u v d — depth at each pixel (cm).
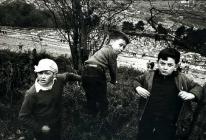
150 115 206
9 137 251
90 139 246
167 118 204
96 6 315
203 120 192
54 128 219
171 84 203
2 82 287
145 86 207
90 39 321
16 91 287
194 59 438
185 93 195
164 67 196
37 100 210
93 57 245
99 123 252
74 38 315
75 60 323
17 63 297
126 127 249
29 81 295
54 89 214
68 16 308
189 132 204
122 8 334
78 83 297
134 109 255
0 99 285
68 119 255
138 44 490
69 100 268
